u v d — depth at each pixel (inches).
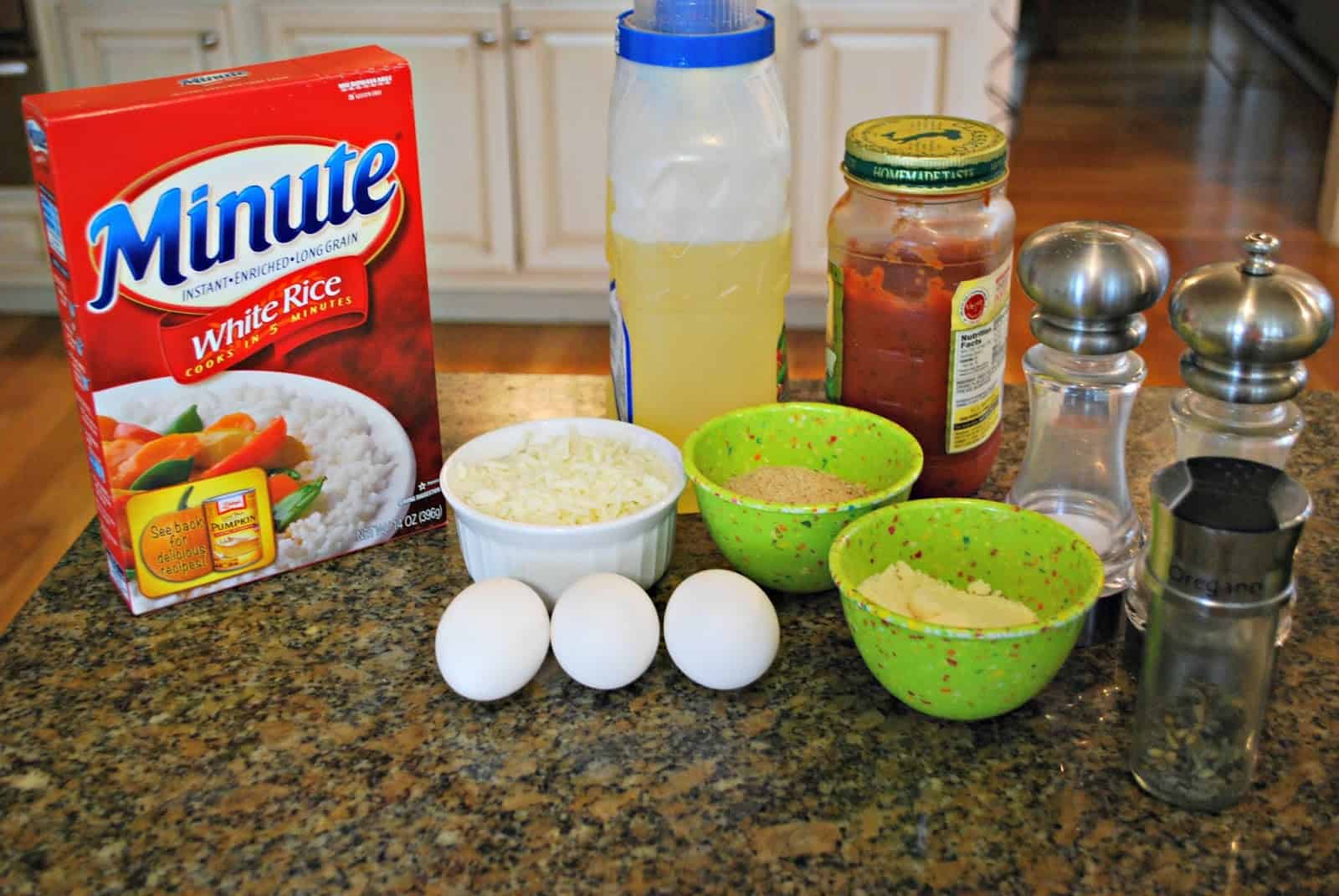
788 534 33.6
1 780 30.0
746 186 38.1
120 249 32.2
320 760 30.5
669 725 31.5
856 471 38.0
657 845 28.0
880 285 37.0
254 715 32.0
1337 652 33.8
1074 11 228.8
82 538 39.8
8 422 105.0
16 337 118.3
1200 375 33.1
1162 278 33.0
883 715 31.8
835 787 29.5
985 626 30.9
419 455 38.9
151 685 33.2
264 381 35.4
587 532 33.5
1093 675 33.1
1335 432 44.1
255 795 29.5
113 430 33.7
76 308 32.2
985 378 38.1
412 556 38.7
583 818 28.7
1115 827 28.3
